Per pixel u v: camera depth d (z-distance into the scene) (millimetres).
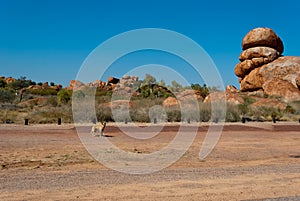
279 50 64750
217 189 8461
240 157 14242
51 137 19891
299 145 18547
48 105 43875
